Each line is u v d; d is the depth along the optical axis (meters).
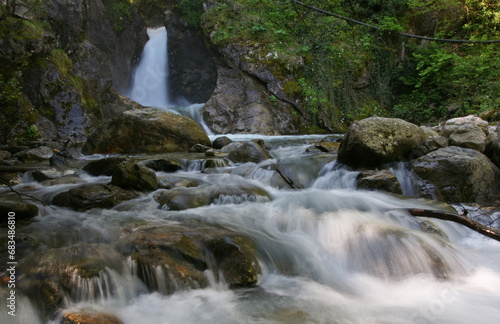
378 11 18.27
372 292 3.80
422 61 16.45
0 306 3.01
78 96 13.17
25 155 9.64
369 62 17.78
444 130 8.06
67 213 5.37
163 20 23.39
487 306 3.49
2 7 11.43
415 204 5.69
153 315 3.25
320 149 9.73
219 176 7.50
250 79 16.92
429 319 3.29
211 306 3.40
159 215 5.21
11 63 11.71
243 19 17.47
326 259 4.38
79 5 14.50
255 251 4.15
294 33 17.55
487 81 14.66
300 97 16.69
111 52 19.17
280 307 3.41
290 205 5.77
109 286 3.44
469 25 17.25
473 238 5.09
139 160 8.39
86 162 9.59
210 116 16.52
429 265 4.12
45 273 3.43
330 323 3.16
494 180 6.82
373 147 6.80
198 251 4.01
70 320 2.92
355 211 5.37
